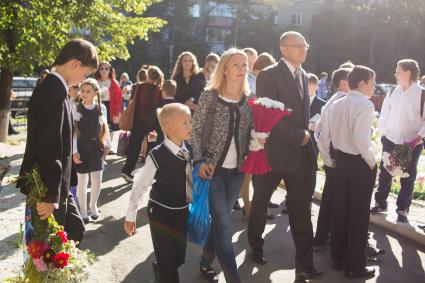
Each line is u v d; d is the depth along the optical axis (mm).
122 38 12336
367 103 4234
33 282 2943
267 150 4156
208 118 3990
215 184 3918
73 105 5539
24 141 12719
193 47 44656
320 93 24156
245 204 5918
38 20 10648
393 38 45406
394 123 5863
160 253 3584
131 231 3578
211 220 4008
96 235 5258
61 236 2965
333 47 46781
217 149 3982
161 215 3564
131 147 7473
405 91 5766
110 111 10156
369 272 4426
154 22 12953
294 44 4180
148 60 43188
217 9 50719
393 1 45312
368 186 4316
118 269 4395
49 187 2922
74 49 3049
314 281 4285
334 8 47094
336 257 4594
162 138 7008
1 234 4949
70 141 3107
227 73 4020
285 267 4570
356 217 4340
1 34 10914
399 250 5164
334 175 4566
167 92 6938
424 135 5645
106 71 10047
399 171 5574
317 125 5172
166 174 3545
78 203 5617
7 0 10312
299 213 4242
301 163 4223
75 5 11172
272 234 5512
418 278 4434
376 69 45688
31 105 2984
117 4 12594
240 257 4770
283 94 4199
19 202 6188
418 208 6668
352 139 4312
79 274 3039
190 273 4391
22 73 11305
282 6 50719
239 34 48250
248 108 4117
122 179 7969
